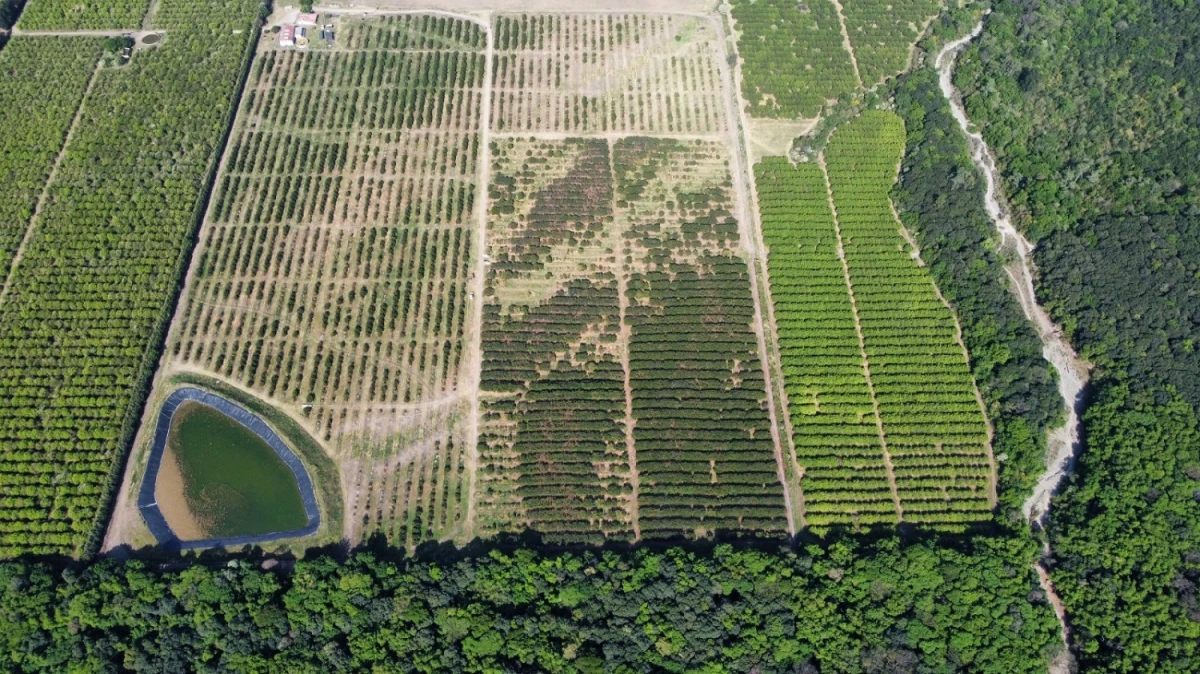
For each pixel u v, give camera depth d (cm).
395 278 9644
